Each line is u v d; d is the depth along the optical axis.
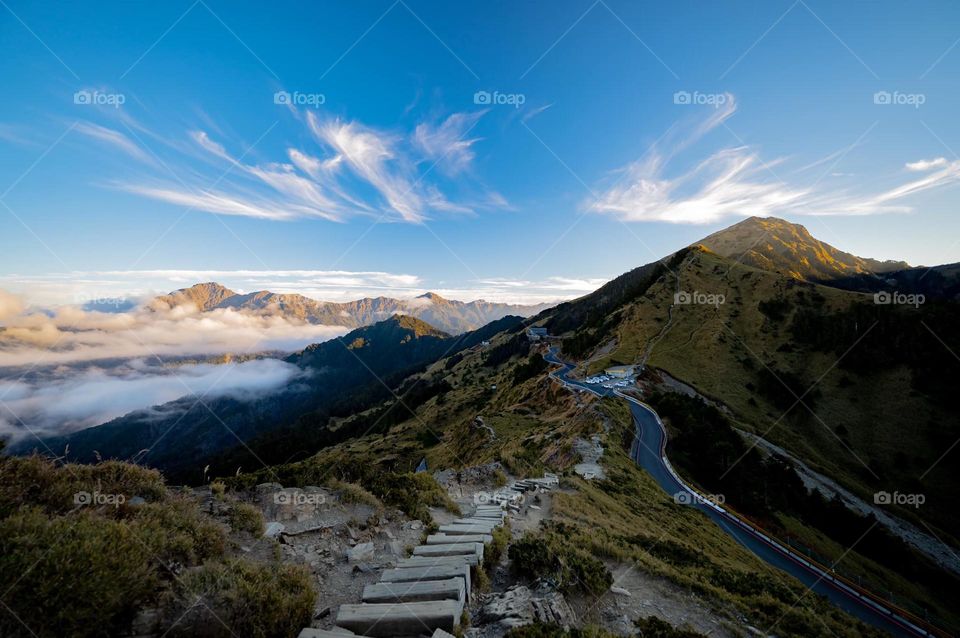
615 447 46.88
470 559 9.06
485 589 8.88
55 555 4.88
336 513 10.48
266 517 9.49
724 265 176.62
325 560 8.47
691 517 29.86
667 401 74.31
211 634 5.30
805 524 50.81
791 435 83.81
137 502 7.48
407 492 13.31
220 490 9.84
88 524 5.75
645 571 11.77
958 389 90.81
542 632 6.83
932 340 102.88
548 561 9.86
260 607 5.70
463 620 7.13
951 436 82.06
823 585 29.84
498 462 25.58
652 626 8.46
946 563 53.50
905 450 82.69
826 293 138.50
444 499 14.49
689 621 9.41
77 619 4.65
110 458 8.17
